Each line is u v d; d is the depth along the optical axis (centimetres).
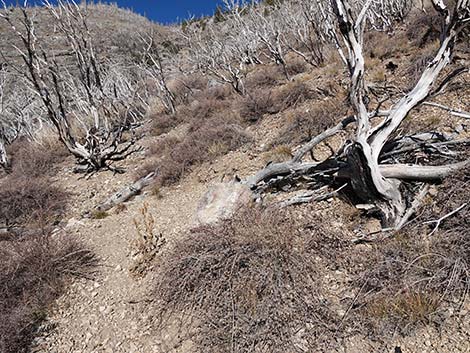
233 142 709
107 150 857
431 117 529
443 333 254
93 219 587
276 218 372
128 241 483
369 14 1091
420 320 263
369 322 273
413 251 309
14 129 1312
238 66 1420
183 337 310
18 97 1407
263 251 324
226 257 332
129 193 654
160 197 612
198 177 642
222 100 1052
